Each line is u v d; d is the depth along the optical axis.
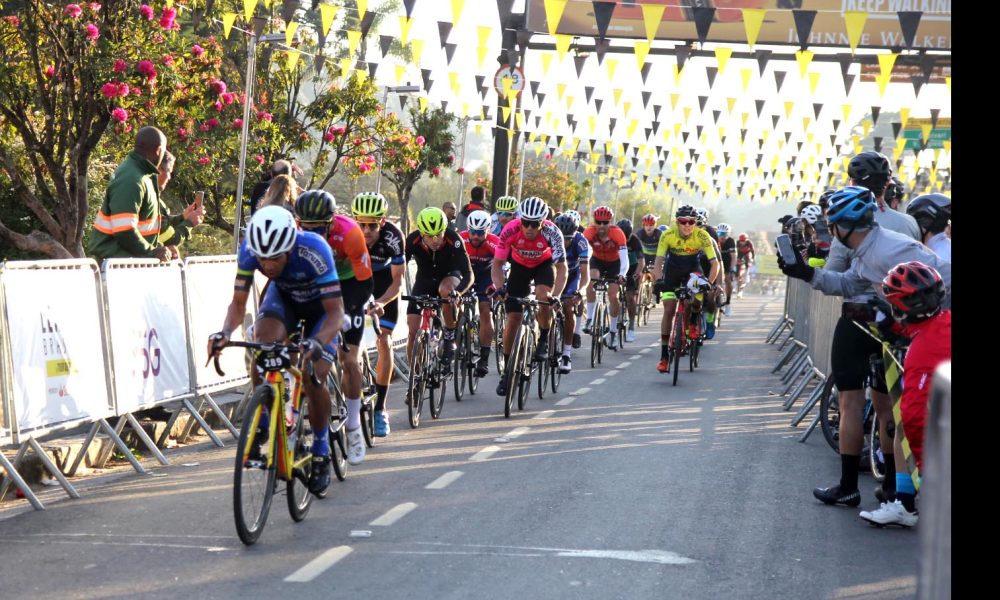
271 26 55.94
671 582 16.88
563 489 23.78
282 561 17.55
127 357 26.48
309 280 20.56
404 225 93.31
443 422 33.91
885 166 24.52
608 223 53.56
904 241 21.09
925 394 17.61
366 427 28.75
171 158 33.81
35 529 19.77
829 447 30.91
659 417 35.72
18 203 52.50
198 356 30.55
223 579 16.44
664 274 46.50
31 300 22.69
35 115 50.44
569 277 42.66
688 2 64.88
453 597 15.66
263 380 20.31
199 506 21.77
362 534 19.41
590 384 44.97
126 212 30.22
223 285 32.81
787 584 17.03
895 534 20.73
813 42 63.44
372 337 44.66
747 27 45.97
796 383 45.72
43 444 25.22
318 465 21.39
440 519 20.72
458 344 38.34
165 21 44.19
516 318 35.03
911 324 17.89
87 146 45.88
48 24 44.34
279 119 70.00
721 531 20.38
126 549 18.27
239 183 50.72
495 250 38.00
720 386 45.28
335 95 70.06
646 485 24.48
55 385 23.36
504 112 69.81
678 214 45.53
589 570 17.34
